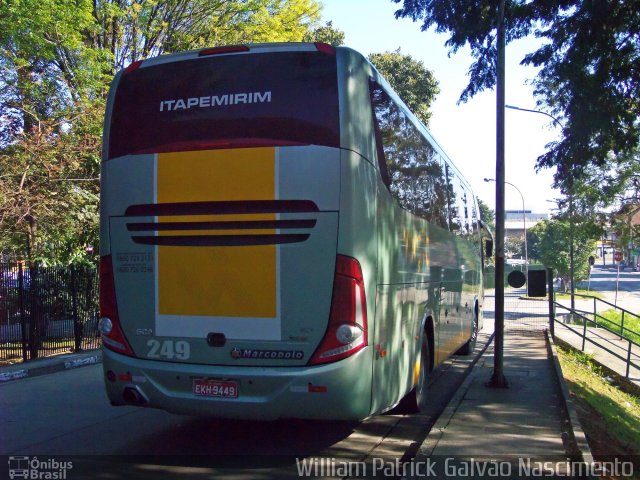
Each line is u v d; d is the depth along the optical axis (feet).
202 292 18.39
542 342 56.34
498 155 31.81
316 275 17.52
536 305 121.90
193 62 19.36
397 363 20.61
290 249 17.70
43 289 43.04
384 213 19.47
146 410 26.89
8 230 46.34
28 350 41.37
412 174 23.86
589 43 36.91
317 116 17.98
